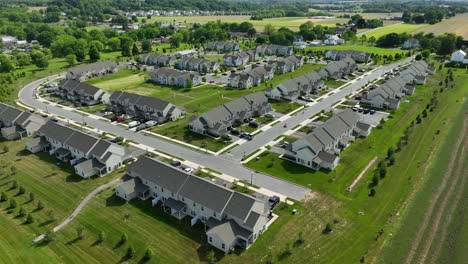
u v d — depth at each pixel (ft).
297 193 249.55
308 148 283.38
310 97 451.94
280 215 226.17
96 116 395.14
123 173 275.39
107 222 220.84
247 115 374.43
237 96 463.42
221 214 211.61
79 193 250.57
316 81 486.38
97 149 279.69
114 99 420.77
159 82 531.09
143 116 391.65
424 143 318.65
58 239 206.18
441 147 311.88
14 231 212.43
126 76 570.87
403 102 424.46
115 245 201.57
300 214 226.79
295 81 459.32
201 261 190.70
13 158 301.63
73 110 415.03
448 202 236.84
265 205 223.71
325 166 280.92
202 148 317.42
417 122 360.48
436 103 411.54
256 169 281.74
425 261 187.73
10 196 246.88
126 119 384.47
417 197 241.76
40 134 325.21
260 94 412.98
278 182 263.29
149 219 224.12
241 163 291.38
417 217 221.87
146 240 205.67
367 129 334.24
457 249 195.83
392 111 395.96
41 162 294.66
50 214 226.38
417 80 492.13
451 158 294.25
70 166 287.28
